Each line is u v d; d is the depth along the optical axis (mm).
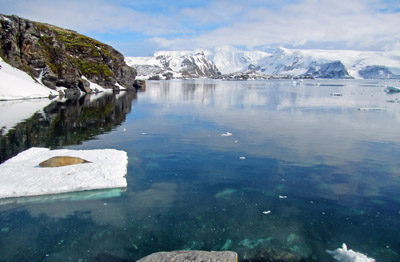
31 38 51688
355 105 40938
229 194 10875
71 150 15852
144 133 21172
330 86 117188
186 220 9102
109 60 76688
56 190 10844
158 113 32094
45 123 24828
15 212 9570
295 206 9969
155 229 8625
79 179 11750
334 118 28734
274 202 10250
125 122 26016
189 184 11781
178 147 17250
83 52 71938
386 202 10242
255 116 30016
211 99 51062
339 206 9953
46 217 9273
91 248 7762
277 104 42312
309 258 7348
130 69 83250
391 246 7801
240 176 12641
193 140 19016
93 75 69188
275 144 18031
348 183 11898
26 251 7621
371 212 9539
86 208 9852
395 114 31672
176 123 25594
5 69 46719
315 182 12000
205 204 10117
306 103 43938
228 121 26750
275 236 8258
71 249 7711
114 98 50688
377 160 14883
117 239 8148
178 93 67688
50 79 52594
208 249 7719
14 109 33031
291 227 8703
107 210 9711
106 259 7348
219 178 12406
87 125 24281
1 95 41500
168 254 7031
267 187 11500
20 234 8359
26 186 11016
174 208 9844
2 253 7523
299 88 97125
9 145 17391
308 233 8406
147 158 15078
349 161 14711
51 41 57094
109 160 14172
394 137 20062
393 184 11797
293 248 7746
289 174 12883
